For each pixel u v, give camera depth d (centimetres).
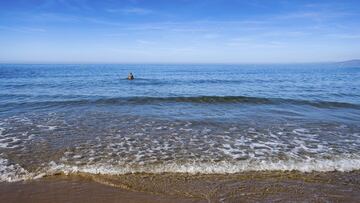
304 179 493
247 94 1889
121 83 2694
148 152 640
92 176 498
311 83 2950
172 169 535
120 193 435
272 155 627
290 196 429
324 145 709
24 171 514
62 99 1457
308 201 414
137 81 3009
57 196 423
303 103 1405
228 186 462
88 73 4903
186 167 546
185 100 1455
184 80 3259
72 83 2608
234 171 527
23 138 734
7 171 512
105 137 760
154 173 515
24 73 4469
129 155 616
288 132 840
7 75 3809
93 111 1135
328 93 1952
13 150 634
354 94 1886
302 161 586
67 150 642
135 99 1447
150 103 1368
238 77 4094
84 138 745
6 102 1331
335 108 1285
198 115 1087
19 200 408
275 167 549
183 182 477
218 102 1420
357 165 565
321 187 461
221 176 504
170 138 764
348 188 459
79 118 995
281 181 483
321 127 906
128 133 807
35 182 469
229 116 1073
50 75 4003
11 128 838
